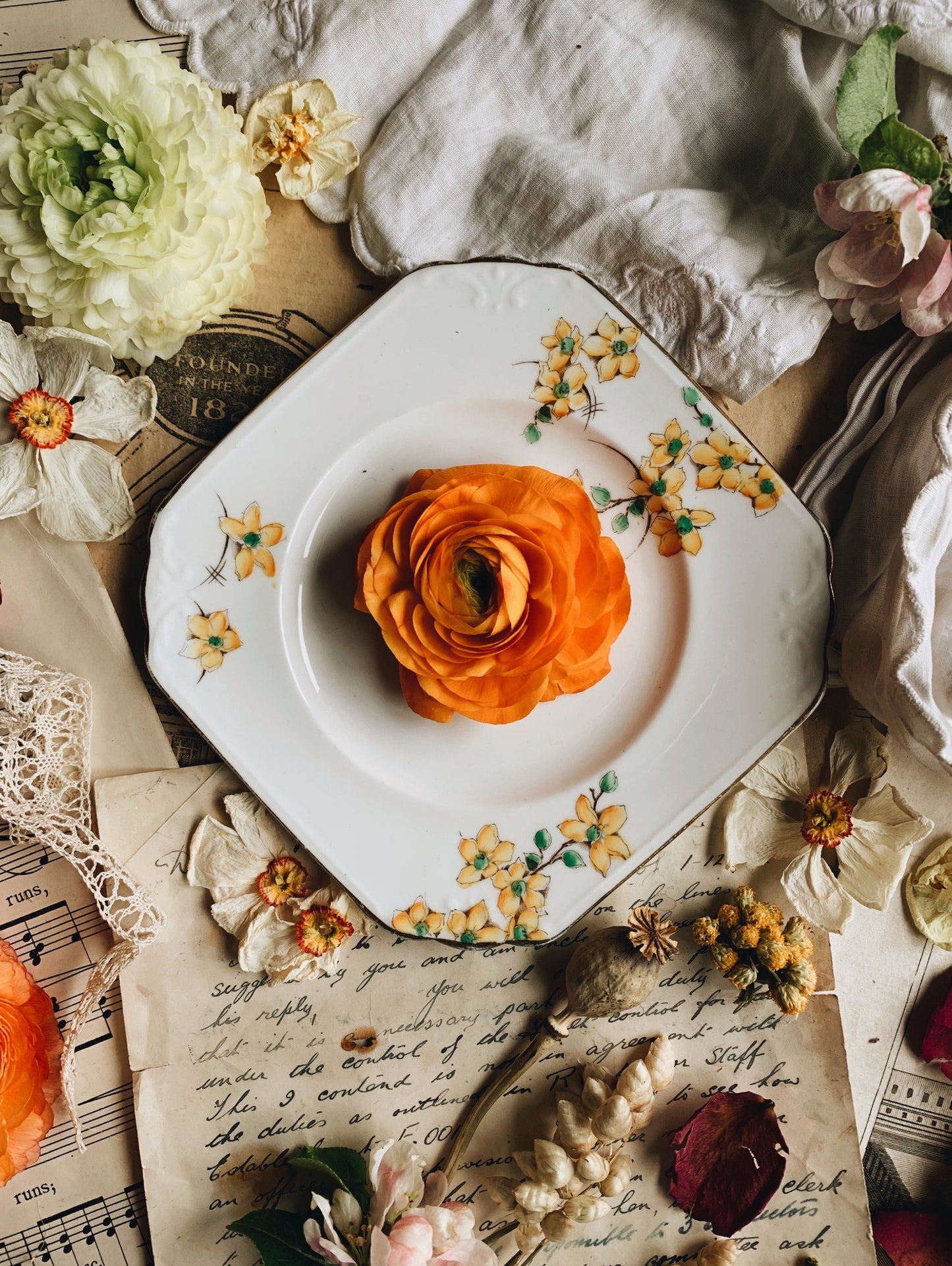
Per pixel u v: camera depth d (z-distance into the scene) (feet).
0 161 0.89
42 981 1.02
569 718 1.03
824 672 1.00
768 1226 1.05
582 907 1.01
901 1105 1.08
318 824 0.99
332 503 1.01
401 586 0.93
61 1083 1.00
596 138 1.02
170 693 0.97
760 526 1.01
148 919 1.01
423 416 1.00
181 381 1.02
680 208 0.99
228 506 0.98
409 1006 1.04
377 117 1.02
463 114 1.00
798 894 1.03
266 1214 0.99
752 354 0.99
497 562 0.89
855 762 1.04
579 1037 1.04
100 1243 1.02
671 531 1.02
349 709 1.01
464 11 1.00
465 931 1.00
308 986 1.03
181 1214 1.01
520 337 0.98
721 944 1.02
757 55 1.01
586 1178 0.99
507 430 1.02
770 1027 1.05
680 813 1.01
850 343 1.06
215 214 0.91
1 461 0.98
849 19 0.96
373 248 1.01
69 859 0.96
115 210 0.88
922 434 0.98
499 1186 1.02
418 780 1.02
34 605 1.00
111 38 1.00
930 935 1.06
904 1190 1.08
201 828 1.01
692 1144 1.02
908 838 1.02
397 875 1.00
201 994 1.02
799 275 1.00
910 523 0.92
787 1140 1.05
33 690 0.99
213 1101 1.02
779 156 1.02
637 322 0.99
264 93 0.99
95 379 0.97
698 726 1.01
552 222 1.01
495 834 1.01
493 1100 1.02
